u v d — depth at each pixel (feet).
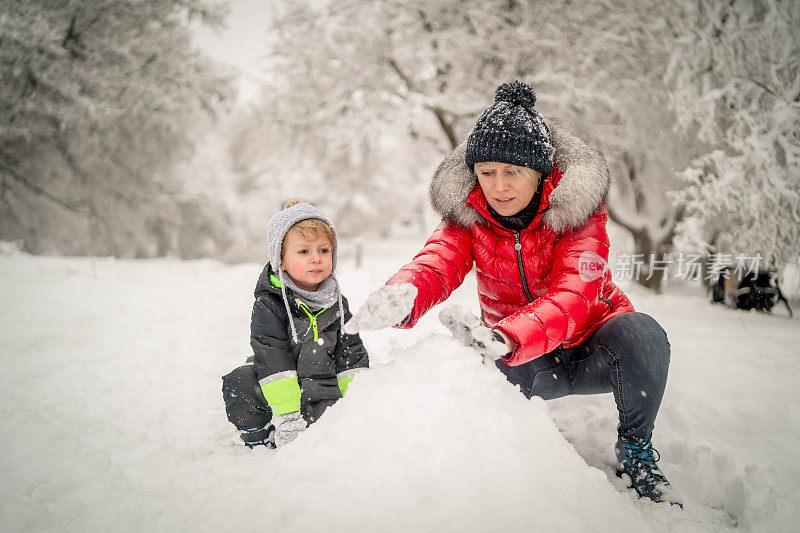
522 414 4.70
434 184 7.07
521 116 6.11
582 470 4.71
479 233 7.01
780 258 24.25
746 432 8.50
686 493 6.68
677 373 11.27
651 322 6.21
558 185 6.24
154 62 50.42
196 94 52.21
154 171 57.82
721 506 6.55
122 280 27.37
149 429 8.75
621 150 35.63
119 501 5.89
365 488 3.92
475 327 4.94
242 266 41.16
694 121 29.27
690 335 15.69
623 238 39.09
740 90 25.98
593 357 6.66
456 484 3.88
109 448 7.65
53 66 43.83
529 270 6.78
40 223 51.88
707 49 27.22
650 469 6.13
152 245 61.87
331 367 7.57
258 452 7.14
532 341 5.42
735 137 25.32
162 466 7.05
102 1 46.93
